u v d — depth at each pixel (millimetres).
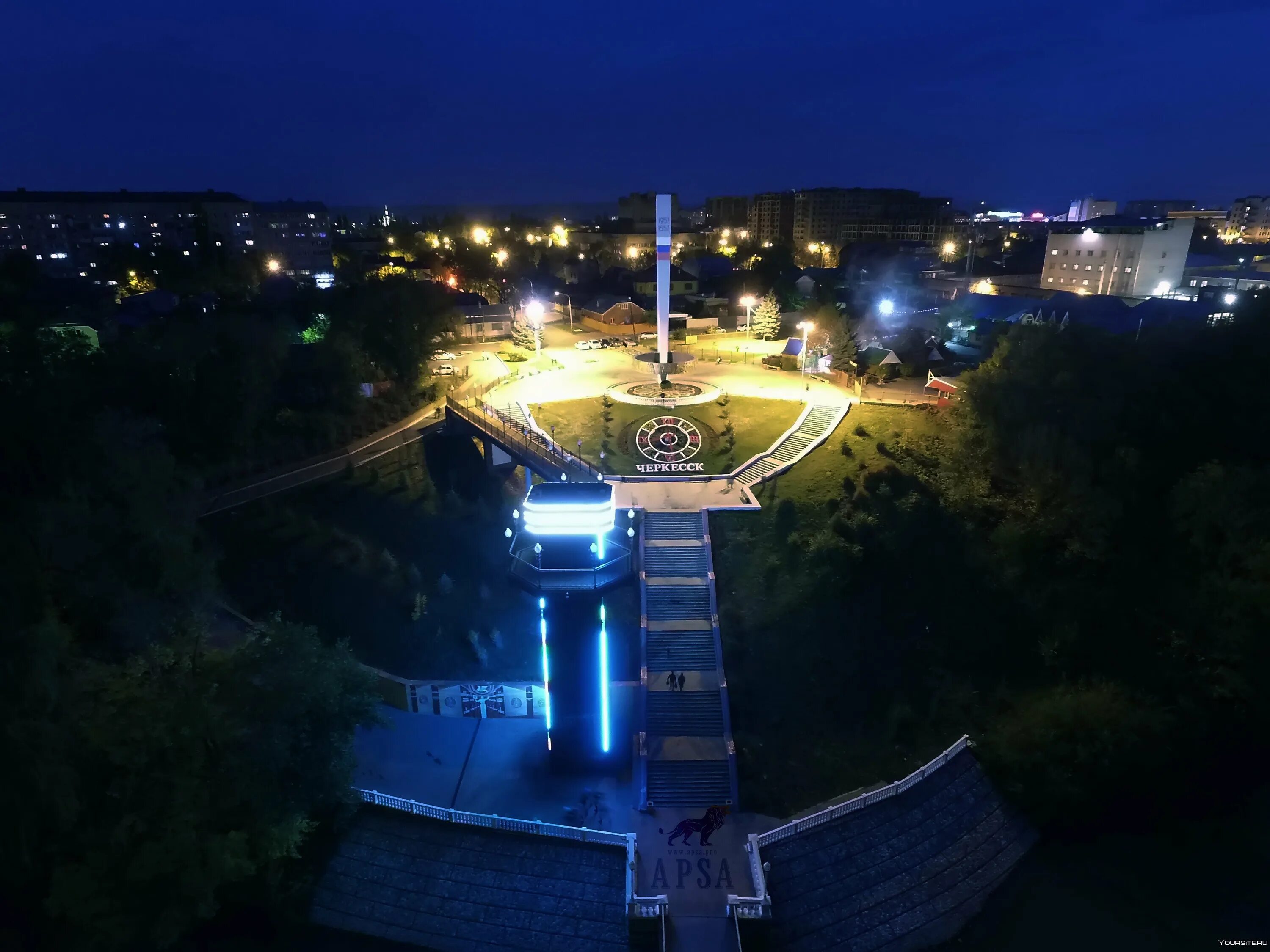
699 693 38938
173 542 40125
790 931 29812
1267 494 37500
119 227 151125
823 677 40219
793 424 61688
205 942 30250
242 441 58031
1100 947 30516
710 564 45750
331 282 148750
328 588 46406
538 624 45344
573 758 35844
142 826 27281
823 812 32938
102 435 42906
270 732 29891
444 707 40125
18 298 90750
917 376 73375
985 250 190500
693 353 88312
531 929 30312
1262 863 33438
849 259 171625
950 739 38062
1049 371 47969
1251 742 37031
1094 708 36031
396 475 60156
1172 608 39781
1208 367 50125
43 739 26516
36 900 29938
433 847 32656
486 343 101000
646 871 31297
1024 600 43594
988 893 32688
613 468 56719
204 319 75500
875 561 45062
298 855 30750
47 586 33250
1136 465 42812
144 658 32719
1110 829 35375
